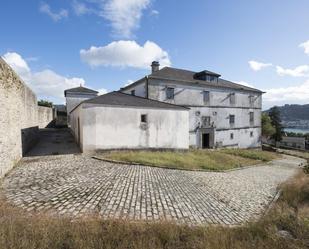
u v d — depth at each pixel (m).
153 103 15.72
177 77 20.97
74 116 18.09
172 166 11.45
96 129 12.68
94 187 6.86
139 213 5.39
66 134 21.19
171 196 6.86
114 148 13.23
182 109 16.12
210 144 22.88
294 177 12.17
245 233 4.50
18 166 9.03
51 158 10.87
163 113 15.17
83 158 11.12
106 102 13.38
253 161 18.25
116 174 8.61
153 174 9.32
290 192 8.24
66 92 32.16
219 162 15.05
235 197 7.77
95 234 3.85
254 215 6.29
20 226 3.94
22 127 11.20
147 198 6.43
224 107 24.05
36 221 4.28
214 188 8.52
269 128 36.84
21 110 10.89
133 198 6.30
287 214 5.62
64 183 7.07
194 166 12.44
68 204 5.52
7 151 7.97
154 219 5.10
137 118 14.09
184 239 4.09
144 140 14.39
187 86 21.05
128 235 3.98
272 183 10.84
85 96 32.84
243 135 26.23
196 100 21.70
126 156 11.80
